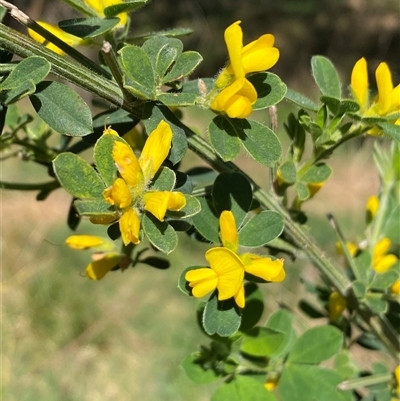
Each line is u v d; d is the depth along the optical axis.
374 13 1.05
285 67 1.05
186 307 0.59
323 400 0.14
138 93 0.10
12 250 0.61
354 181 0.77
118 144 0.09
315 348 0.14
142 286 0.60
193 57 0.11
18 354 0.55
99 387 0.54
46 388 0.54
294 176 0.13
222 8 1.07
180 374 0.54
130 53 0.10
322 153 0.13
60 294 0.59
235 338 0.13
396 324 0.17
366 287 0.15
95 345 0.57
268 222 0.11
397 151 0.17
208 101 0.11
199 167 0.16
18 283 0.59
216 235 0.11
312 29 1.07
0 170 0.65
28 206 0.65
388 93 0.12
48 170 0.16
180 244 0.62
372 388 0.15
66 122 0.10
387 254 0.18
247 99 0.10
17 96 0.09
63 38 0.13
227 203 0.12
